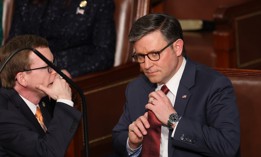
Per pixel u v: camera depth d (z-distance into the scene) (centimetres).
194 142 783
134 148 838
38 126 809
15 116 793
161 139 817
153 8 1702
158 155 807
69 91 813
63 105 800
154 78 801
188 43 1548
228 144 779
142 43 784
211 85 811
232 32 1502
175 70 826
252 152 891
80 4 1229
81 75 1163
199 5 1688
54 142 780
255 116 889
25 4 1288
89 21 1217
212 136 780
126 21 1245
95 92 1157
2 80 814
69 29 1228
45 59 715
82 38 1223
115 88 1191
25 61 796
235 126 792
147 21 784
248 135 892
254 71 902
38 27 1259
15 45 800
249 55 1557
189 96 817
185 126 784
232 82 900
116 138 870
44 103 858
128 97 876
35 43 800
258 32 1577
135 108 864
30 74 800
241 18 1526
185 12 1703
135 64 1229
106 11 1216
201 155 805
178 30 798
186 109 814
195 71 831
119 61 1243
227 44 1492
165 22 787
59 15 1245
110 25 1215
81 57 1219
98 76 1162
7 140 789
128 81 1214
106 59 1186
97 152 1177
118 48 1245
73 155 914
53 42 1243
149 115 814
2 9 1387
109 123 1188
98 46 1207
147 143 812
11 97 806
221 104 799
